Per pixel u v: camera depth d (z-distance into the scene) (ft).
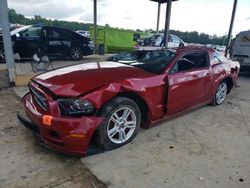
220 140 11.80
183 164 9.53
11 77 19.33
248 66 28.78
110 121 9.77
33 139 10.94
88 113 8.98
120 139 10.36
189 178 8.68
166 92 11.60
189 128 12.98
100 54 45.65
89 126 8.84
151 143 11.05
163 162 9.59
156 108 11.33
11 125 12.26
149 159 9.75
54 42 33.63
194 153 10.41
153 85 10.92
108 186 8.05
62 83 9.61
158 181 8.43
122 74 10.66
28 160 9.36
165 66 11.98
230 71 17.01
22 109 14.48
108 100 9.38
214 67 15.31
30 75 19.84
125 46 57.36
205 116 14.93
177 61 12.40
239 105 17.66
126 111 10.24
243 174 9.11
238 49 29.35
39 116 9.08
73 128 8.63
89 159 9.53
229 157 10.27
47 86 9.55
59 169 8.86
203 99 14.90
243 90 22.80
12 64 19.53
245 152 10.77
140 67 12.19
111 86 9.52
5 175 8.43
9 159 9.37
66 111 8.82
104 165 9.19
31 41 31.53
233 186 8.39
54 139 9.00
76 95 8.92
